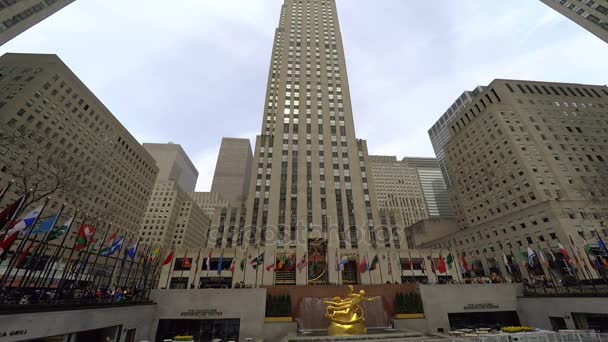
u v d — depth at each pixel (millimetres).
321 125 63875
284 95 68750
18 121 54469
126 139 88500
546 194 55438
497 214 65812
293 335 25422
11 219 16719
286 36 80812
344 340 22734
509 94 70938
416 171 162625
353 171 58438
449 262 36812
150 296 28922
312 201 53875
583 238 45938
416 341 21453
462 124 83375
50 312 16234
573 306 26453
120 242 25984
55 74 63188
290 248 49312
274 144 61062
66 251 56219
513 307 31859
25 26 40781
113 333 22078
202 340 27500
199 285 44500
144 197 97625
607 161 61062
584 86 76750
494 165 67812
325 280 46125
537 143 62156
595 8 45156
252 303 28797
